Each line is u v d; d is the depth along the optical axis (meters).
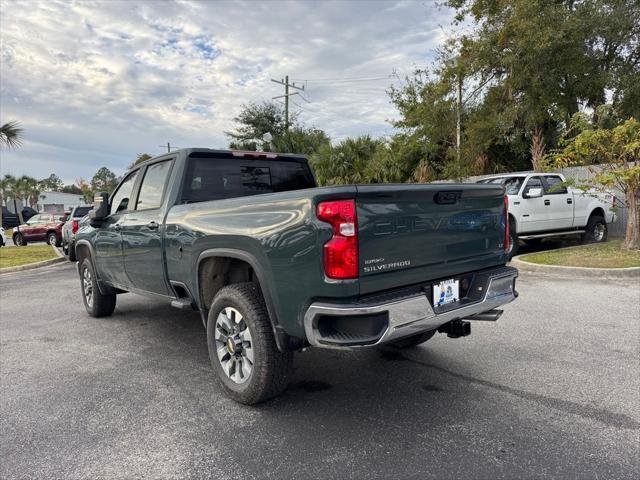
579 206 11.62
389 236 2.91
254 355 3.28
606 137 9.41
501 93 18.16
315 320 2.80
